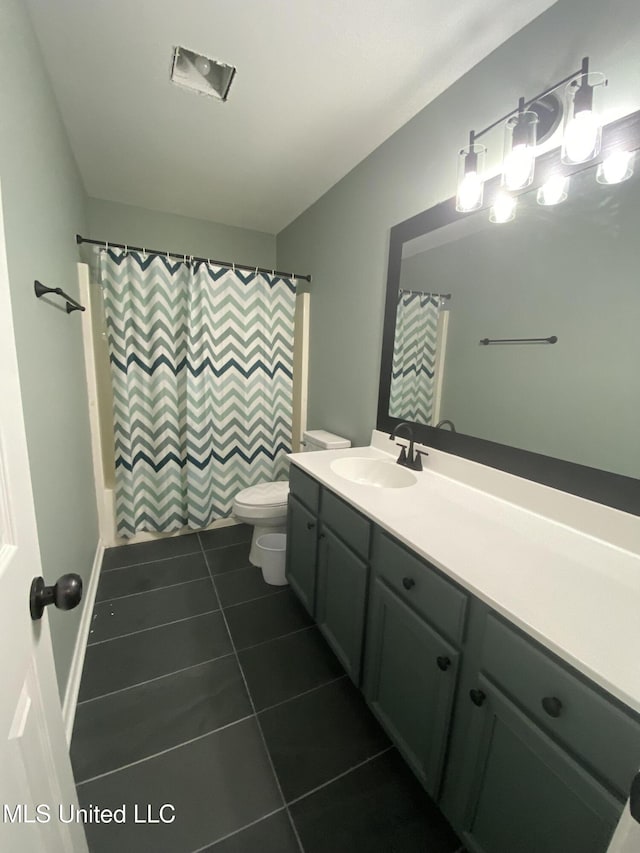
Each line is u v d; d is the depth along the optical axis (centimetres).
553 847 68
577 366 110
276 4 114
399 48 129
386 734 125
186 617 178
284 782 109
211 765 113
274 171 211
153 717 128
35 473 107
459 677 88
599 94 102
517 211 124
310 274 259
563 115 110
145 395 232
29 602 57
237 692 139
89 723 125
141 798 104
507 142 122
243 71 140
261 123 170
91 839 95
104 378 252
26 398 101
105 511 237
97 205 248
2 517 50
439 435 160
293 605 189
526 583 82
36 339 114
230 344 246
